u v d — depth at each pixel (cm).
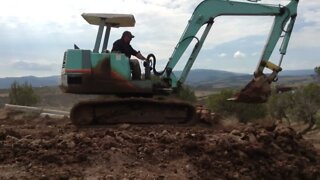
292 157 1056
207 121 1204
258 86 1253
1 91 4381
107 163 852
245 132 1081
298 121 3681
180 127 1130
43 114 1661
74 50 1180
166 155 913
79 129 1098
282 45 1314
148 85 1201
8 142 892
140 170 847
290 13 1323
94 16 1210
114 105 1168
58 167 821
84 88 1177
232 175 913
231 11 1309
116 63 1184
